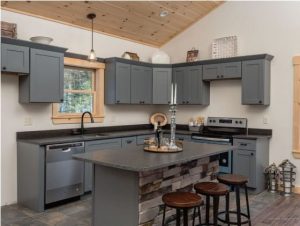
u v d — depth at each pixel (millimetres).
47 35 4262
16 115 3883
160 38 5863
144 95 5434
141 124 5859
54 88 3918
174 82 5609
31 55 3652
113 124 5285
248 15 4949
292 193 4434
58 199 3732
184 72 5469
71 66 4637
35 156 3566
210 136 4840
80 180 3982
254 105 4898
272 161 4711
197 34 5605
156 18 5066
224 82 5266
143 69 5406
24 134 3941
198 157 2699
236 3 5082
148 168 2199
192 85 5363
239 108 5082
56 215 3459
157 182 2709
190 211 3287
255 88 4582
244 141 4461
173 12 5039
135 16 4832
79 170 3967
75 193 3928
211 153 2861
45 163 3596
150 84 5547
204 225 2955
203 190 2697
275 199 4156
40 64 3752
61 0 3957
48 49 3828
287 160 4480
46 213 3518
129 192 2576
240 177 3051
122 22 4918
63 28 4469
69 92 4660
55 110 4328
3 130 3754
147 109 6027
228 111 5219
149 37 5711
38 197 3539
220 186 2797
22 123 3947
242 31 5016
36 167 3555
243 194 4383
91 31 4867
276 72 4656
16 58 3506
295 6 4473
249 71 4637
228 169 4625
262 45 4797
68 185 3838
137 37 5586
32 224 3189
